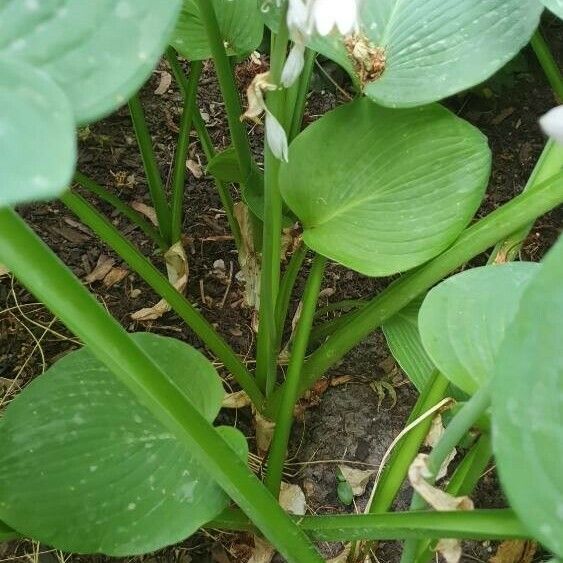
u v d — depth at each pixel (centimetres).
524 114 63
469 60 35
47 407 33
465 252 36
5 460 32
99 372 34
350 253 36
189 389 35
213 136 62
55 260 19
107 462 32
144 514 31
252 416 47
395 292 38
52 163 13
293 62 27
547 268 15
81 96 16
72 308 19
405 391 49
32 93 14
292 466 46
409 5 37
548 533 16
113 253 54
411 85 35
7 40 16
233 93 38
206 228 56
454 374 29
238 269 54
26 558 40
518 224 35
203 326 41
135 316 50
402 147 37
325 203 38
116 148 60
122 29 16
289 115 39
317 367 42
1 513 30
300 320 38
